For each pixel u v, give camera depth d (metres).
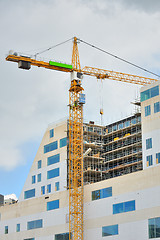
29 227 139.88
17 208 147.25
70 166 130.75
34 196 141.75
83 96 135.75
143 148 114.31
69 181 128.75
